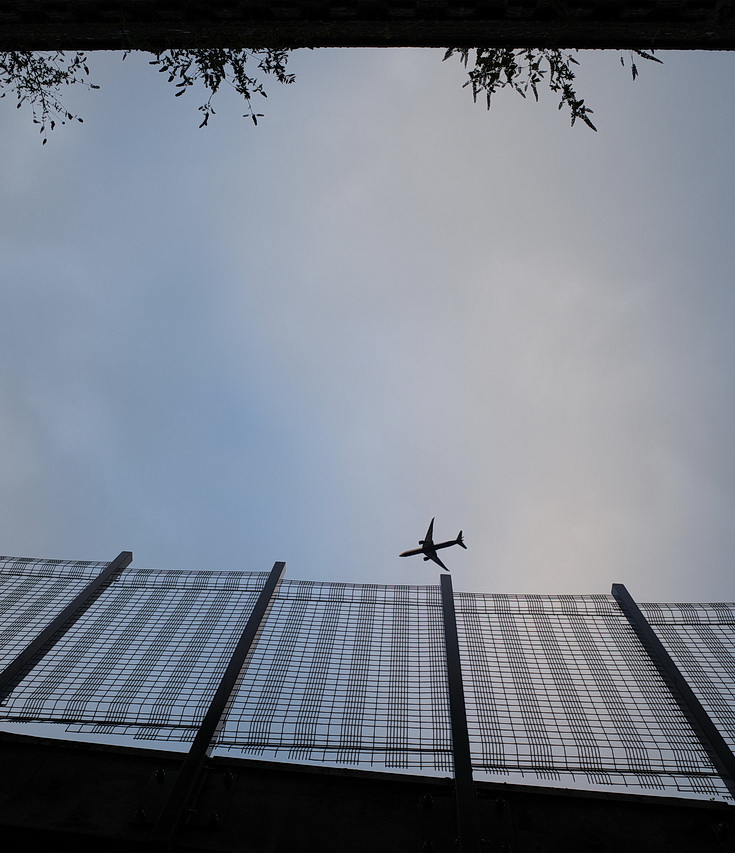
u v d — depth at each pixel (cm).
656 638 705
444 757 592
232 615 748
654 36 657
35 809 559
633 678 664
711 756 582
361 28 673
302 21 664
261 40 668
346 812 562
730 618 728
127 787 584
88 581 817
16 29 671
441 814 554
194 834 539
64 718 626
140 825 545
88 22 664
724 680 655
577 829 546
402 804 571
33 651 688
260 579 804
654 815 560
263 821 552
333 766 605
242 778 591
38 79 689
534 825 548
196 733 604
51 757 612
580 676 665
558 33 661
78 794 575
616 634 721
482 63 682
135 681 659
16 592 796
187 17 657
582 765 581
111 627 734
